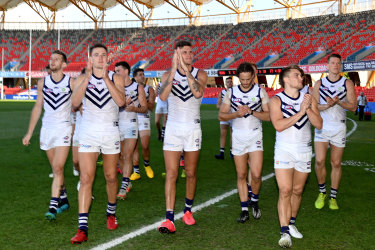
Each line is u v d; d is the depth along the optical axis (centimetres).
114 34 5069
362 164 765
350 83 471
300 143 356
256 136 414
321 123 351
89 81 365
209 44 4388
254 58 3900
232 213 441
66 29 5266
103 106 368
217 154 891
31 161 757
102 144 367
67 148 427
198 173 673
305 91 545
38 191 525
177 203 482
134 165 623
